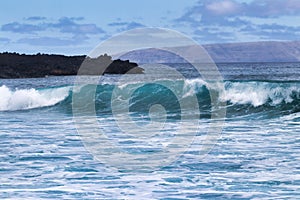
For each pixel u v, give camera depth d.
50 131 38.62
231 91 52.34
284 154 28.45
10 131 38.97
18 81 106.69
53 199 20.28
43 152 29.72
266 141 32.75
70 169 25.27
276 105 50.31
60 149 30.58
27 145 32.16
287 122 43.06
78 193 21.09
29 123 44.53
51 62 120.56
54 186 22.16
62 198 20.42
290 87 50.06
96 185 22.28
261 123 42.50
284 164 25.95
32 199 20.33
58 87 60.97
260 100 50.88
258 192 21.03
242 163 26.25
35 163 26.78
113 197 20.53
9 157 28.44
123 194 20.91
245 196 20.53
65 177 23.72
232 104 51.78
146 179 23.31
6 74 121.75
